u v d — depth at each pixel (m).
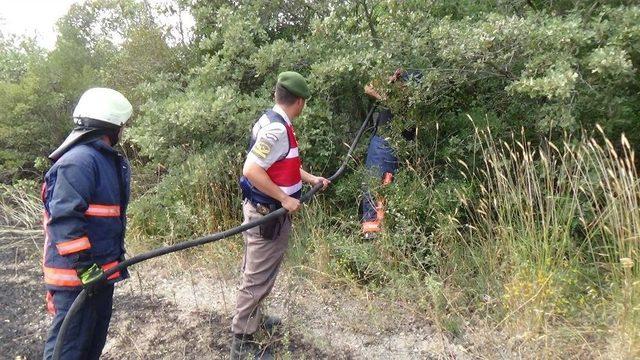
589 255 3.60
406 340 3.37
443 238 3.85
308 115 4.62
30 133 6.70
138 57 6.14
